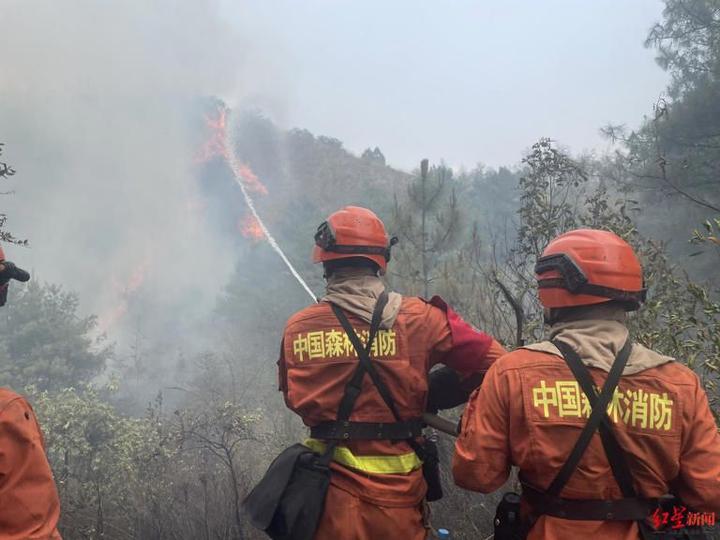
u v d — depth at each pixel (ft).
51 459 20.06
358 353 7.10
